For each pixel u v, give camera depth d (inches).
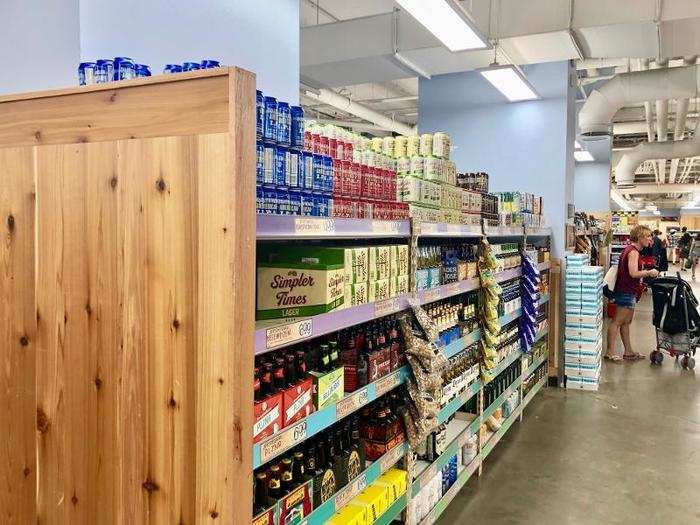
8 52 100.7
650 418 219.9
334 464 88.4
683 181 1195.3
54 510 59.8
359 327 105.7
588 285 257.1
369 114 443.8
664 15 205.9
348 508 96.0
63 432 58.8
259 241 95.8
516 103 277.0
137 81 52.7
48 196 58.2
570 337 261.9
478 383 159.0
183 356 51.9
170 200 51.8
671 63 369.1
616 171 593.3
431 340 112.9
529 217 227.6
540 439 196.9
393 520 116.9
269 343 68.3
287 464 79.5
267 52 120.4
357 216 96.6
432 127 293.1
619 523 140.8
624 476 167.5
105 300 55.5
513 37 223.8
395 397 114.6
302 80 285.6
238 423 50.4
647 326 446.0
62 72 96.3
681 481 164.4
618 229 633.6
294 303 83.6
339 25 248.5
